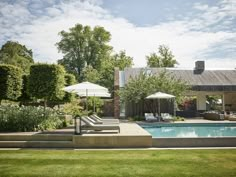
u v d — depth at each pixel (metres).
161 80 27.72
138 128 15.89
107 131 13.95
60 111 19.94
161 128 21.88
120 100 28.44
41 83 19.58
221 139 11.77
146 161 8.72
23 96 22.84
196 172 7.37
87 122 13.46
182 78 32.19
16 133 13.20
